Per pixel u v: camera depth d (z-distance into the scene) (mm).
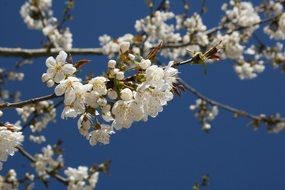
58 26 10438
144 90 3326
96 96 3232
